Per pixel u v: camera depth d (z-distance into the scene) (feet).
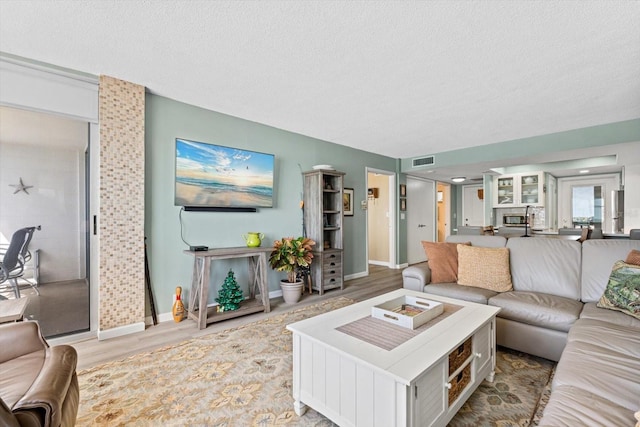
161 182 10.00
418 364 4.10
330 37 6.55
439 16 5.83
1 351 4.30
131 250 9.02
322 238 13.51
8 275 7.75
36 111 7.80
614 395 3.57
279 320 10.02
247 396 5.78
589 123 12.47
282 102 10.31
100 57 7.51
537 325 7.06
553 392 3.96
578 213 22.65
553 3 5.46
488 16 5.82
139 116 9.14
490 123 12.50
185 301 10.53
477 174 21.71
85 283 8.62
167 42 6.81
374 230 22.67
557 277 8.13
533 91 9.35
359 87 9.10
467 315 6.03
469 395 5.34
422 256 22.75
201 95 9.80
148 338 8.54
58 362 4.05
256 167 12.14
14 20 6.06
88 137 8.64
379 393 4.12
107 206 8.61
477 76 8.36
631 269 6.59
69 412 3.89
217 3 5.52
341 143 15.94
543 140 14.15
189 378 6.39
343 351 4.49
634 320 5.86
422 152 18.21
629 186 14.43
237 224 11.91
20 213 7.84
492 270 8.75
